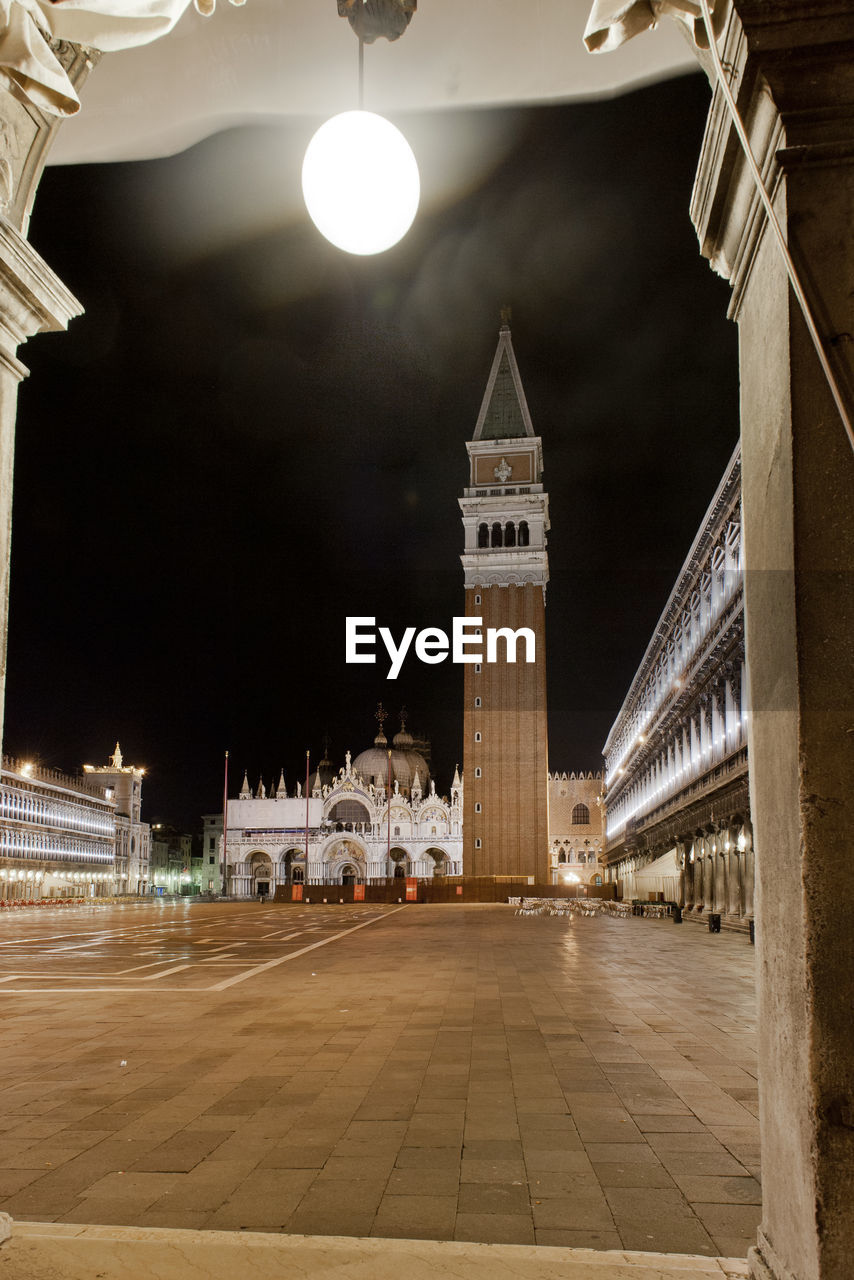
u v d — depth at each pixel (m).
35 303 5.98
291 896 97.81
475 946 32.78
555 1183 7.31
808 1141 4.04
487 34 6.26
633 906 57.84
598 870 143.75
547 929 43.84
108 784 156.38
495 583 108.81
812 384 4.36
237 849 157.25
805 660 4.21
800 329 4.39
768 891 4.81
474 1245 5.11
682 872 54.94
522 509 111.31
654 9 4.78
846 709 4.15
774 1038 4.66
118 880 147.75
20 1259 4.89
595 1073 11.39
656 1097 10.16
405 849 154.25
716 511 39.81
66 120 6.84
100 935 42.84
